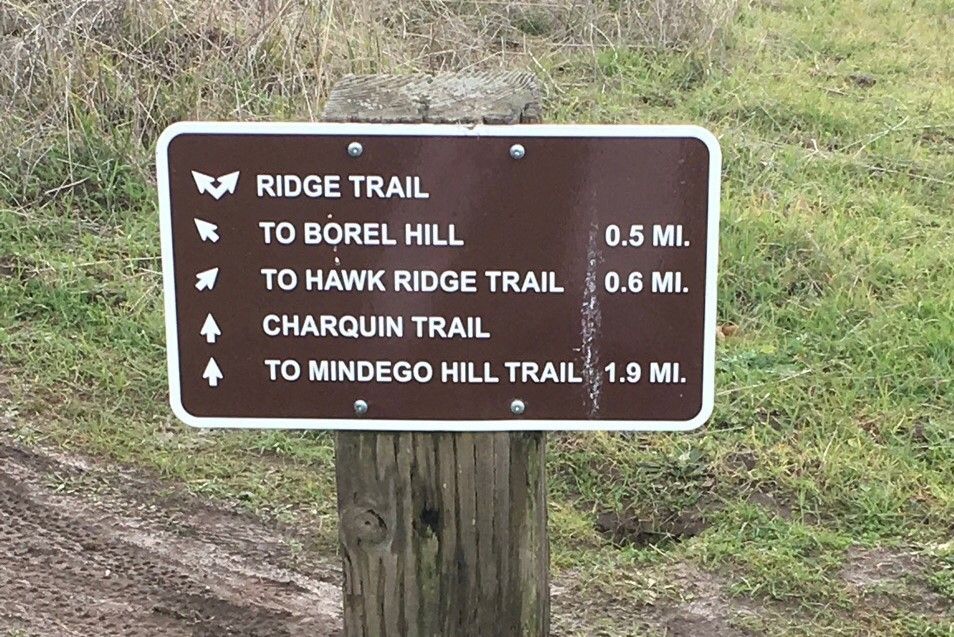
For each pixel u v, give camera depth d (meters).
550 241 1.60
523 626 1.79
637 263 1.60
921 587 2.80
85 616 2.68
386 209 1.59
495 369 1.65
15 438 3.37
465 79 1.77
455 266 1.61
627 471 3.24
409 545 1.75
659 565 2.91
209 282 1.63
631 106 5.98
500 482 1.72
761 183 5.09
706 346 1.63
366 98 1.68
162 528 3.04
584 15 6.64
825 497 3.11
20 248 4.27
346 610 1.80
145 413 3.55
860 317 4.04
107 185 4.69
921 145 5.84
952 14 8.60
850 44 7.58
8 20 5.11
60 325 3.93
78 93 4.82
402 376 1.66
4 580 2.79
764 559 2.88
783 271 4.29
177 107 4.88
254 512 3.12
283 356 1.66
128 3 4.97
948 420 3.45
